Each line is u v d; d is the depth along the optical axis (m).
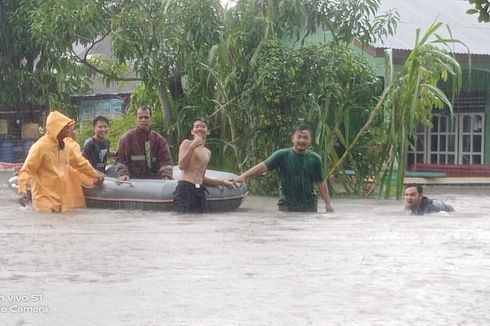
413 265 7.58
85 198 13.39
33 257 7.99
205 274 7.11
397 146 16.14
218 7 16.61
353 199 15.68
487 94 22.41
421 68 15.86
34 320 5.57
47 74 25.80
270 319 5.61
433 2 23.91
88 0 17.09
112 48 17.12
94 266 7.49
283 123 16.19
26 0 24.70
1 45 25.47
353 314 5.75
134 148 13.73
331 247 8.72
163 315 5.70
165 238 9.48
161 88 17.52
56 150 12.77
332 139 16.31
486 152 22.47
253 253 8.27
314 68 16.14
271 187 16.14
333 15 17.12
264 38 16.42
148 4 16.88
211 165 17.06
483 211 13.03
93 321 5.54
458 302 6.11
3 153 26.61
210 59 16.12
